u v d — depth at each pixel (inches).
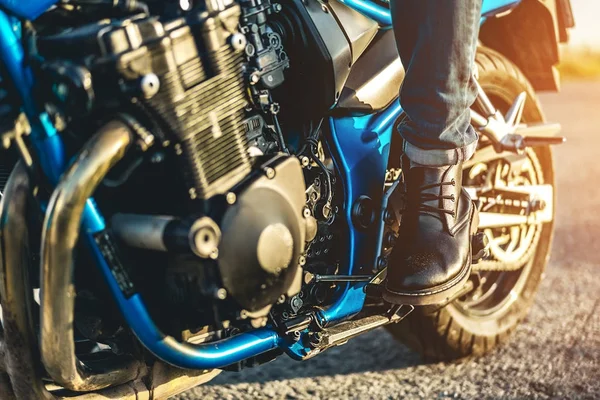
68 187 54.2
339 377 94.3
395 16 68.9
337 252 73.9
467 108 71.6
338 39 68.6
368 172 74.2
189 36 57.3
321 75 68.1
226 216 58.6
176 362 61.9
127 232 59.0
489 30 105.2
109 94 55.6
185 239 56.5
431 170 73.5
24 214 57.4
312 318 70.0
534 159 101.1
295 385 92.0
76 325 65.1
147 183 60.6
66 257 55.1
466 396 88.0
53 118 55.2
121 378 63.4
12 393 61.9
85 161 54.5
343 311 73.5
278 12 66.8
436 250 73.3
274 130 65.6
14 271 57.5
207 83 58.3
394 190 76.2
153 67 55.2
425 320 92.3
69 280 55.7
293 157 63.5
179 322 62.3
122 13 57.6
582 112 390.0
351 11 71.6
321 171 70.8
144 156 58.1
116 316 63.1
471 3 66.4
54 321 55.9
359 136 73.7
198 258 58.6
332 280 71.1
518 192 97.2
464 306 97.9
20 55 55.2
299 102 69.9
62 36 55.5
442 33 66.4
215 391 90.5
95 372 61.5
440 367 96.4
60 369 57.5
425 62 67.5
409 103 69.5
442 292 72.9
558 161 253.6
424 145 71.2
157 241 57.6
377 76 74.3
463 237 75.4
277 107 64.4
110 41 53.6
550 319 112.3
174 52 56.2
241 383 92.9
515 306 102.7
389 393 89.2
